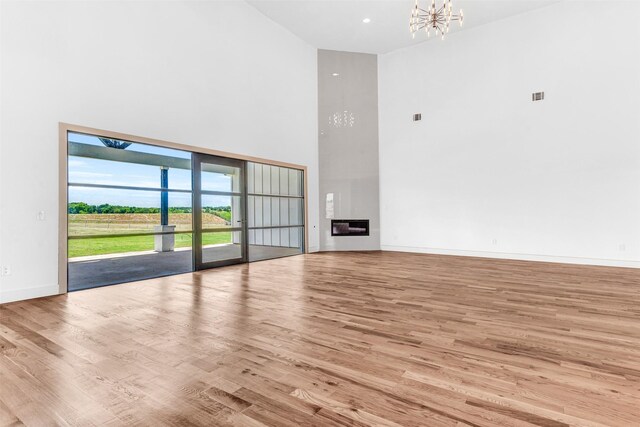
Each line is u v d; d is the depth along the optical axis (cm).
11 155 361
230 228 614
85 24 416
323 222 818
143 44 478
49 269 388
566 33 616
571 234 613
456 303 348
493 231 694
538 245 645
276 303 350
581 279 469
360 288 420
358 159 827
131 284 448
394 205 820
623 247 569
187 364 209
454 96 740
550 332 264
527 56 655
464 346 237
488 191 699
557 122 625
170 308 333
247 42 641
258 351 229
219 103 587
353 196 825
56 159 393
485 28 700
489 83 697
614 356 220
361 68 830
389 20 696
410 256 725
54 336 258
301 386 183
